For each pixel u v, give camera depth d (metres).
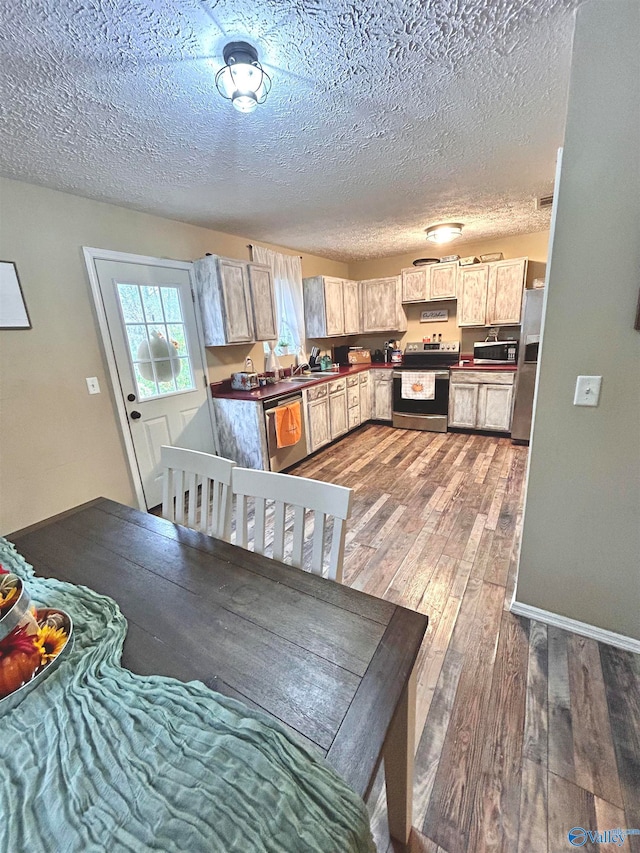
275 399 3.46
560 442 1.52
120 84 1.40
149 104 1.53
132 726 0.63
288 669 0.74
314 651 0.78
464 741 1.23
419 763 1.18
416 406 4.83
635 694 1.37
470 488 3.15
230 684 0.71
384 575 2.11
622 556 1.50
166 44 1.23
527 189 2.73
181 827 0.49
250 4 1.10
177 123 1.68
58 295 2.44
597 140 1.22
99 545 1.23
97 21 1.12
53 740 0.62
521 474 3.36
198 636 0.83
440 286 4.66
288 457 3.71
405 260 5.25
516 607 1.77
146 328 2.96
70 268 2.49
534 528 1.64
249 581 1.01
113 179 2.23
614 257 1.28
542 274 4.35
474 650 1.58
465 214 3.36
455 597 1.91
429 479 3.38
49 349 2.42
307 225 3.43
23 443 2.35
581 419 1.46
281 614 0.89
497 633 1.67
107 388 2.76
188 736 0.61
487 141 1.99
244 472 1.30
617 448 1.43
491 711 1.33
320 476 3.59
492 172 2.41
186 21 1.14
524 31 1.25
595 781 1.11
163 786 0.54
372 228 3.67
